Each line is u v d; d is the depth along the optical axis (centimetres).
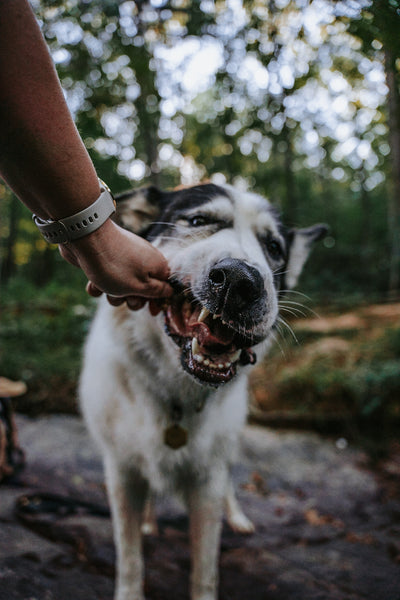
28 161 33
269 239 76
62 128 34
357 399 175
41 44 32
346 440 164
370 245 589
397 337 215
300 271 95
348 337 238
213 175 418
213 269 55
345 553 93
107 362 71
